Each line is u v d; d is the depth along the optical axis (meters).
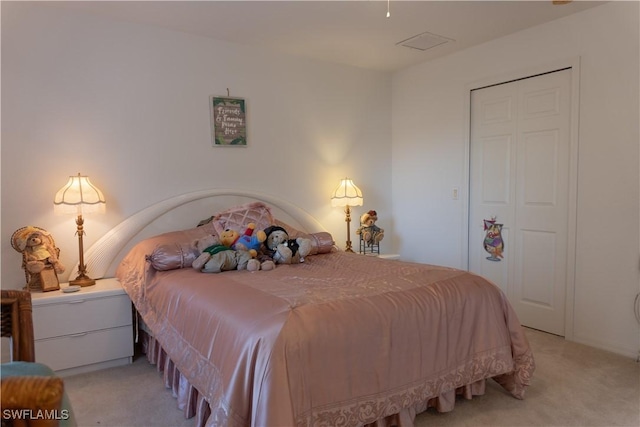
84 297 2.52
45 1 2.63
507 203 3.46
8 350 2.47
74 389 2.32
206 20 2.97
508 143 3.42
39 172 2.72
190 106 3.26
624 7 2.68
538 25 3.12
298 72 3.79
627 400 2.16
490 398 2.21
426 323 1.86
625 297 2.74
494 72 3.45
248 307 1.72
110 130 2.95
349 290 1.92
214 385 1.61
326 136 3.99
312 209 3.94
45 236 2.62
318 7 2.76
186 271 2.46
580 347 2.90
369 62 4.01
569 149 3.01
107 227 2.96
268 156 3.66
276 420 1.36
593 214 2.88
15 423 0.69
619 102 2.72
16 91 2.63
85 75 2.85
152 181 3.13
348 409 1.60
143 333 2.82
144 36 3.05
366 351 1.66
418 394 1.81
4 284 2.64
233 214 3.05
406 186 4.32
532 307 3.31
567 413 2.04
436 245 4.04
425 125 4.08
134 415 2.05
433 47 3.59
